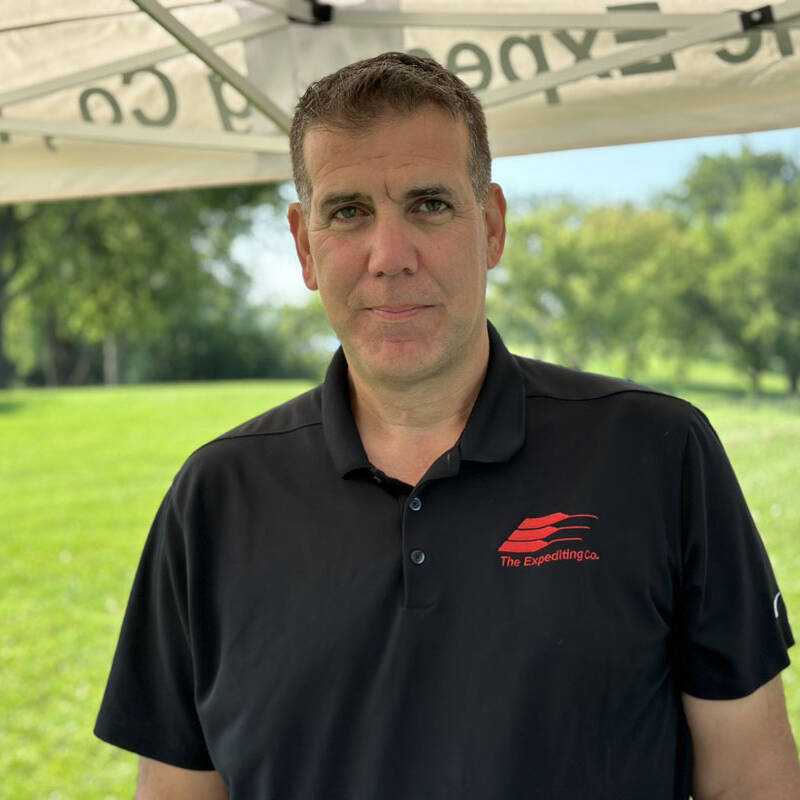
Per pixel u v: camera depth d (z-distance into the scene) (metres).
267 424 1.50
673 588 1.30
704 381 18.47
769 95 2.04
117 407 17.64
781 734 1.33
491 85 2.19
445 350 1.30
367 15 2.13
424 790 1.23
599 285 19.27
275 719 1.31
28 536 9.62
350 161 1.28
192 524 1.43
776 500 8.67
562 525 1.29
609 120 2.19
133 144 2.49
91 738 5.58
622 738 1.24
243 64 2.23
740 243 17.80
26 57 2.28
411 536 1.30
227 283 26.56
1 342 23.12
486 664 1.24
